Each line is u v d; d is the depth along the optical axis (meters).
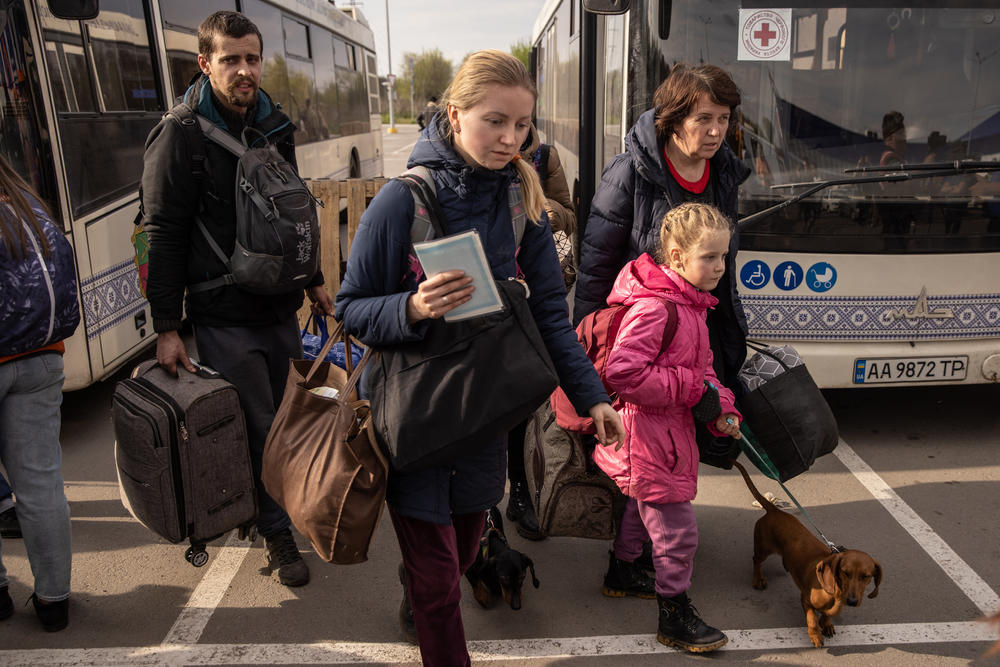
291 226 2.91
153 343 5.98
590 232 3.11
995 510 3.91
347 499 2.16
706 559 3.52
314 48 11.66
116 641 2.96
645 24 4.47
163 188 2.90
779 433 3.16
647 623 3.06
